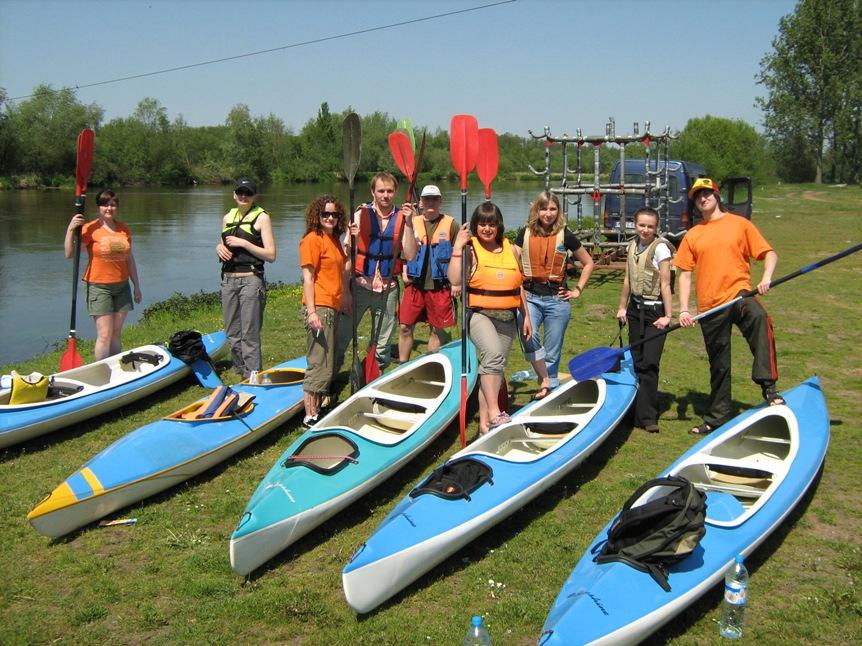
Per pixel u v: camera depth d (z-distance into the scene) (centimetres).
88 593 405
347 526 472
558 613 335
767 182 5978
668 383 721
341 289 589
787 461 455
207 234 2947
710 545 375
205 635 368
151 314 1265
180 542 453
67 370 676
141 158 7038
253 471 552
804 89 5834
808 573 403
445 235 657
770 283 532
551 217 589
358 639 361
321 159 7675
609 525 410
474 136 617
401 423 568
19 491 525
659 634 357
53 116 5922
